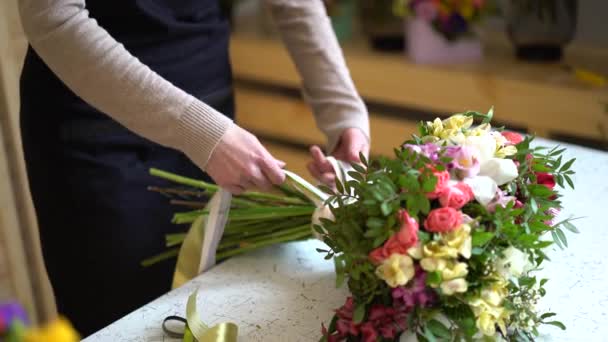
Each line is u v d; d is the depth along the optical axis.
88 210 1.57
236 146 1.24
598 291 1.16
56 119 1.56
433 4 2.50
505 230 0.96
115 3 1.51
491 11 2.55
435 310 0.95
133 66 1.26
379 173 1.00
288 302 1.18
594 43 2.63
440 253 0.91
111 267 1.59
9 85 1.92
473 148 1.03
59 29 1.24
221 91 1.72
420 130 1.12
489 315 0.94
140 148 1.61
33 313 2.14
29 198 2.02
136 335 1.11
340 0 2.87
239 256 1.34
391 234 0.94
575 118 2.31
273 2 1.63
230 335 1.07
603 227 1.35
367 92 2.73
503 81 2.40
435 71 2.53
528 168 1.08
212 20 1.70
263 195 1.40
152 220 1.61
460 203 0.95
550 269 1.23
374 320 0.97
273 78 2.99
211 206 1.30
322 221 1.04
